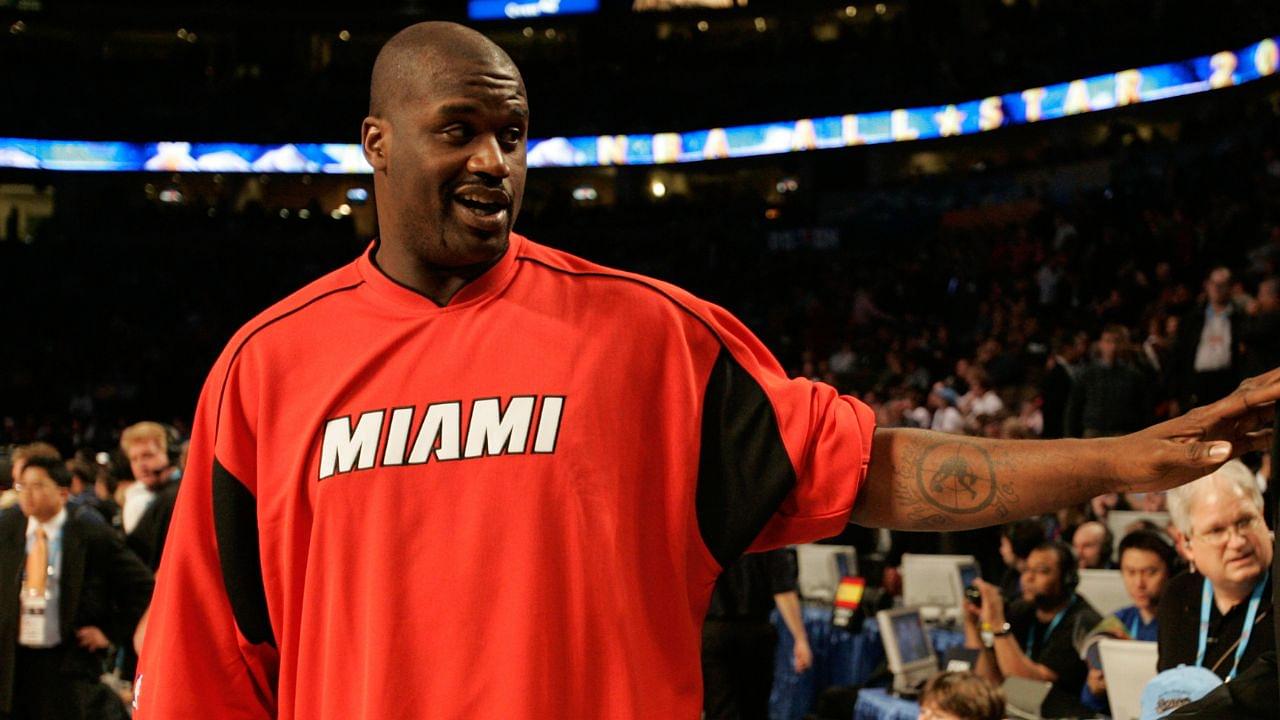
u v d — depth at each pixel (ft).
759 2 79.46
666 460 4.40
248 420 4.67
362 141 4.66
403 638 4.18
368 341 4.54
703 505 4.40
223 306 77.41
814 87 75.92
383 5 83.87
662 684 4.31
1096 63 62.49
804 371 55.67
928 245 65.87
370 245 4.92
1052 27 65.87
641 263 76.54
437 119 4.37
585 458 4.27
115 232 79.61
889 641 15.53
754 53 78.54
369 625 4.22
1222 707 4.77
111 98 80.79
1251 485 8.80
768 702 20.62
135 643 15.94
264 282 78.69
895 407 37.50
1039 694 12.39
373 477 4.32
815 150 75.41
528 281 4.60
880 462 4.37
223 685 4.70
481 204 4.41
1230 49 55.93
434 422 4.34
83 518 16.69
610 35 81.66
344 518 4.33
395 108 4.48
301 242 80.28
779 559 19.31
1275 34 52.80
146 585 16.98
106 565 16.71
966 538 21.79
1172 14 59.11
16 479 16.53
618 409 4.36
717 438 4.42
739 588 18.92
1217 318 28.04
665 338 4.48
